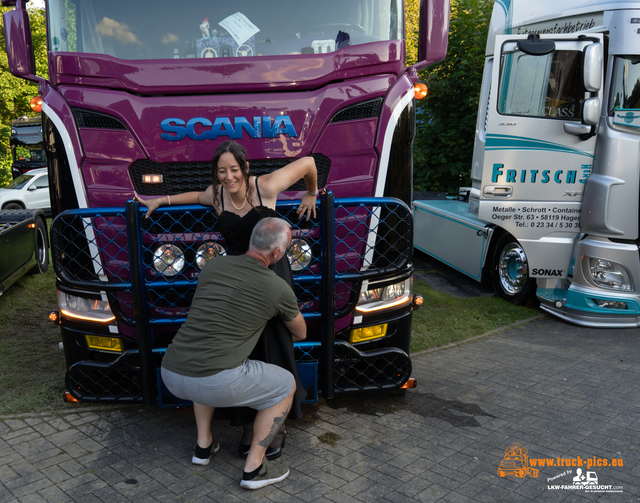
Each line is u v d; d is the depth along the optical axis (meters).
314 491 2.85
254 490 2.86
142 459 3.17
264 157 3.34
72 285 3.37
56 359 4.91
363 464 3.11
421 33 3.68
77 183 3.33
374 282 3.46
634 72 5.36
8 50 3.61
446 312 6.20
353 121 3.38
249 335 2.76
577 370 4.50
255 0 3.55
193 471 3.04
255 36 3.55
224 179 2.85
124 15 3.53
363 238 3.45
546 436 3.42
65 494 2.84
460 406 3.85
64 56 3.29
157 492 2.85
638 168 5.38
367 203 3.27
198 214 3.38
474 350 5.04
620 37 5.30
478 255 6.94
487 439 3.38
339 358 3.46
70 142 3.30
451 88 9.20
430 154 9.67
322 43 3.57
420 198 8.94
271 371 2.82
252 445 2.86
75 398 3.46
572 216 5.79
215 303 2.73
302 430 3.52
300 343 3.35
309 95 3.35
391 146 3.44
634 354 4.86
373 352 3.50
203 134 3.30
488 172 5.83
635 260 5.50
